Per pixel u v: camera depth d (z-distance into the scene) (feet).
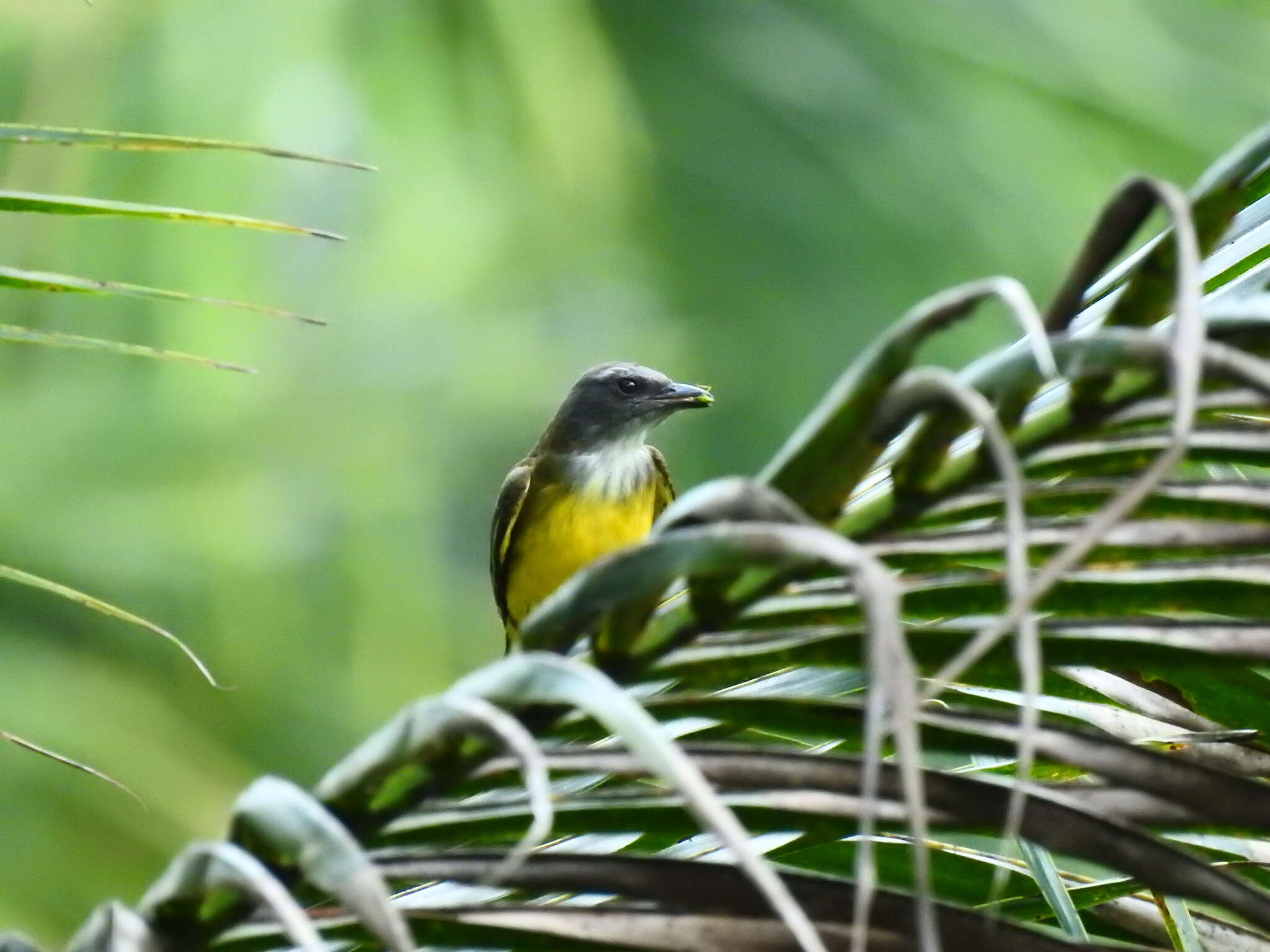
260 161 42.63
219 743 40.70
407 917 10.12
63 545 40.22
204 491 41.47
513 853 8.14
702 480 50.67
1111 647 10.48
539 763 8.46
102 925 9.61
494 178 46.03
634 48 50.31
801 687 13.16
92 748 38.37
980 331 50.62
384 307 45.34
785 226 50.55
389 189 44.80
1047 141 50.67
